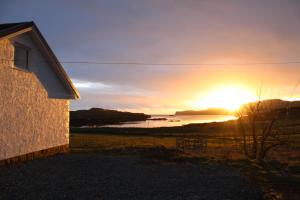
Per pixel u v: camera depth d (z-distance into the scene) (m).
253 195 11.05
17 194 10.34
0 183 11.65
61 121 20.09
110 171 14.74
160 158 19.14
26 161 16.27
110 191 11.06
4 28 15.53
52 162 16.48
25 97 16.34
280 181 13.45
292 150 26.03
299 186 12.52
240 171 15.77
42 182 12.09
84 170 14.80
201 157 20.16
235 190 11.65
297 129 41.12
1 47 14.49
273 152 25.06
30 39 16.89
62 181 12.37
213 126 73.19
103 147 26.42
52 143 18.98
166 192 11.14
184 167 16.44
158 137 44.47
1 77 14.50
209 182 12.91
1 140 14.48
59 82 19.80
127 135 49.12
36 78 17.36
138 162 17.44
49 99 18.67
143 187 11.77
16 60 16.08
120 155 20.25
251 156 22.31
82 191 10.96
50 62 18.59
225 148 28.11
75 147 26.55
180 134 51.97
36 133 17.31
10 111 15.13
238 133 47.62
